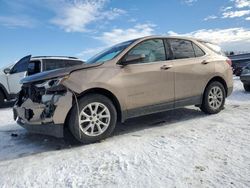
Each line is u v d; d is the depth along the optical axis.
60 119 4.45
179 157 3.84
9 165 4.02
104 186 3.15
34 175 3.58
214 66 6.29
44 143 5.03
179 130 5.21
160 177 3.27
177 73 5.65
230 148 4.05
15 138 5.52
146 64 5.31
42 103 4.62
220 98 6.44
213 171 3.35
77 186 3.20
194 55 6.10
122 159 3.89
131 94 5.07
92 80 4.67
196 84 5.97
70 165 3.82
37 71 10.48
